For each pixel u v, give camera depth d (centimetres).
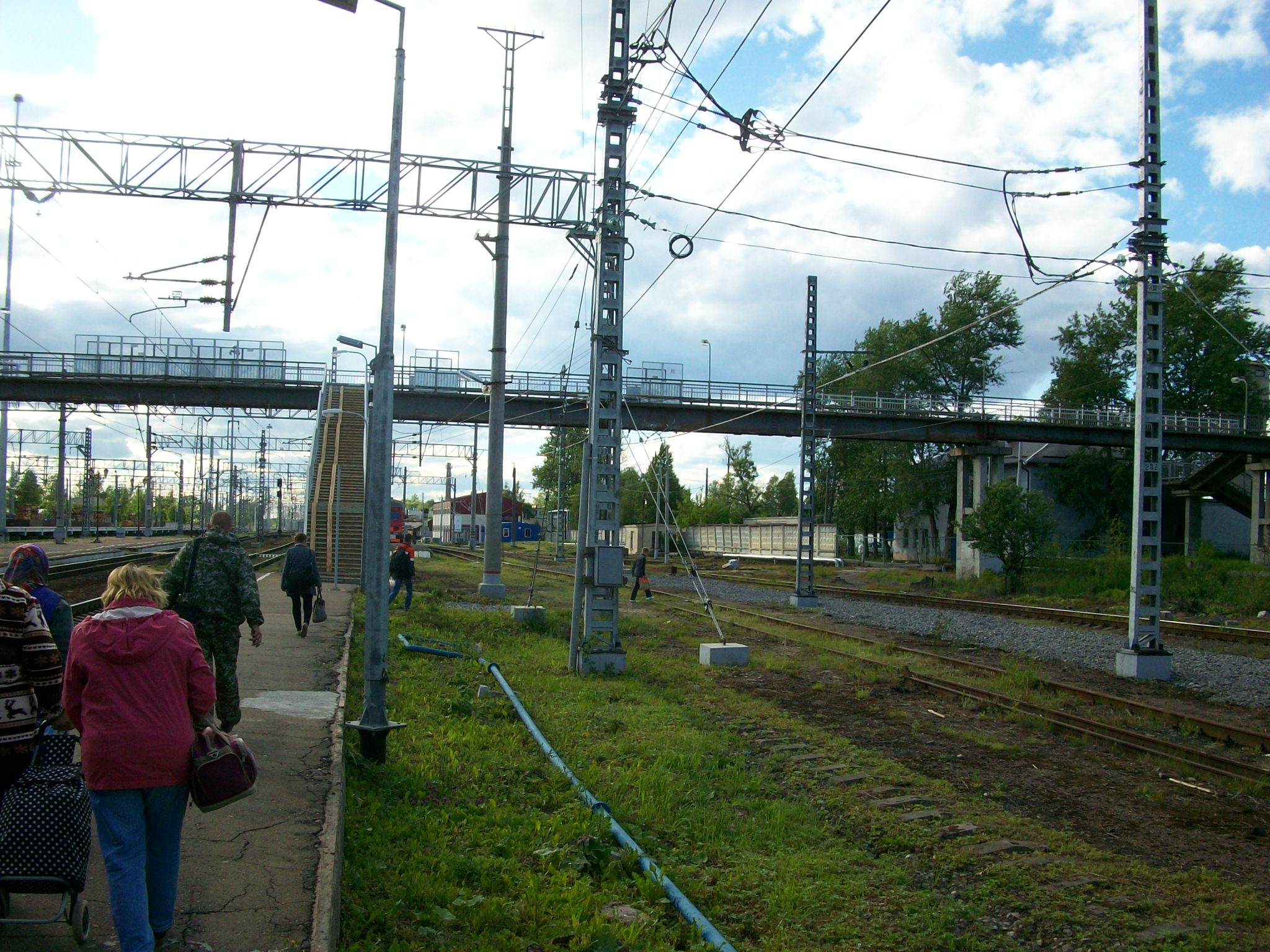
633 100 1541
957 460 5719
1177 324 5975
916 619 2428
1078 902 602
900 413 4188
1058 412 4397
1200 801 850
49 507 9719
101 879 482
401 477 6712
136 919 369
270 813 599
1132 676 1574
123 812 378
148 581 416
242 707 941
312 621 1780
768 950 521
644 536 6669
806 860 662
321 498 3962
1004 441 4634
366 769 756
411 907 521
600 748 938
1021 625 2288
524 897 544
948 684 1360
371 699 802
